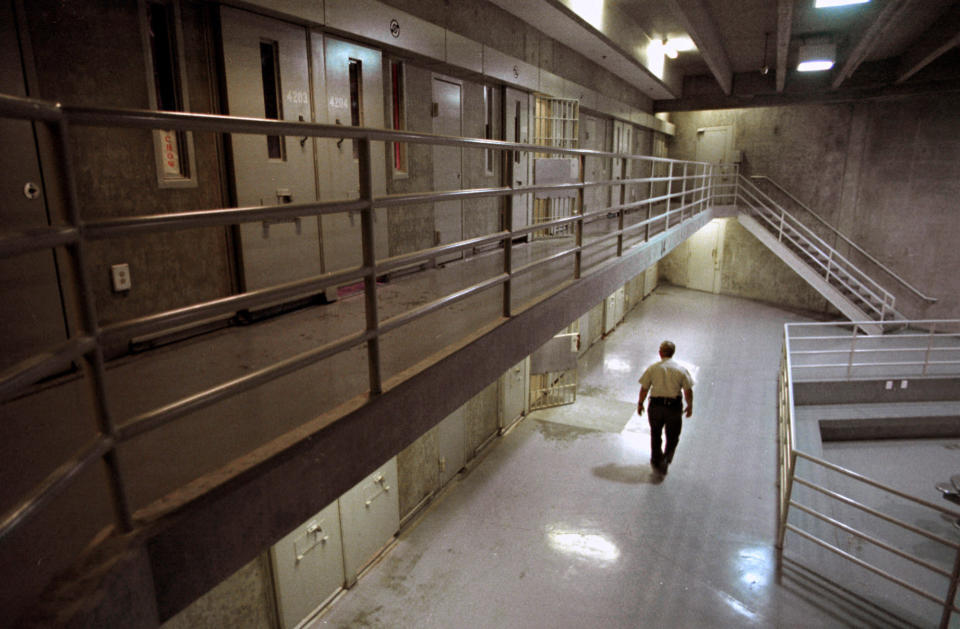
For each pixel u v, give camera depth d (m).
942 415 9.16
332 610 5.07
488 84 7.10
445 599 5.17
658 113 15.10
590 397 9.77
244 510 1.62
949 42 7.94
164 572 1.38
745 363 11.38
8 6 2.47
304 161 4.24
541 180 5.98
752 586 5.25
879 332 12.80
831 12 8.02
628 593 5.18
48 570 1.34
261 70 3.79
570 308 4.46
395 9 4.86
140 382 2.67
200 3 3.41
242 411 2.27
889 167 13.57
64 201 1.06
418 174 5.82
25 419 2.23
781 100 12.86
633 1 8.02
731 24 8.82
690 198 17.80
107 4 2.88
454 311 3.80
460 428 7.22
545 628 4.80
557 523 6.27
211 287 3.65
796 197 15.41
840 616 4.86
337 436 2.00
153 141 3.19
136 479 1.74
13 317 2.54
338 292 4.58
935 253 13.01
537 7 6.69
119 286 3.07
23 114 0.89
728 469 7.41
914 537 6.40
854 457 8.54
